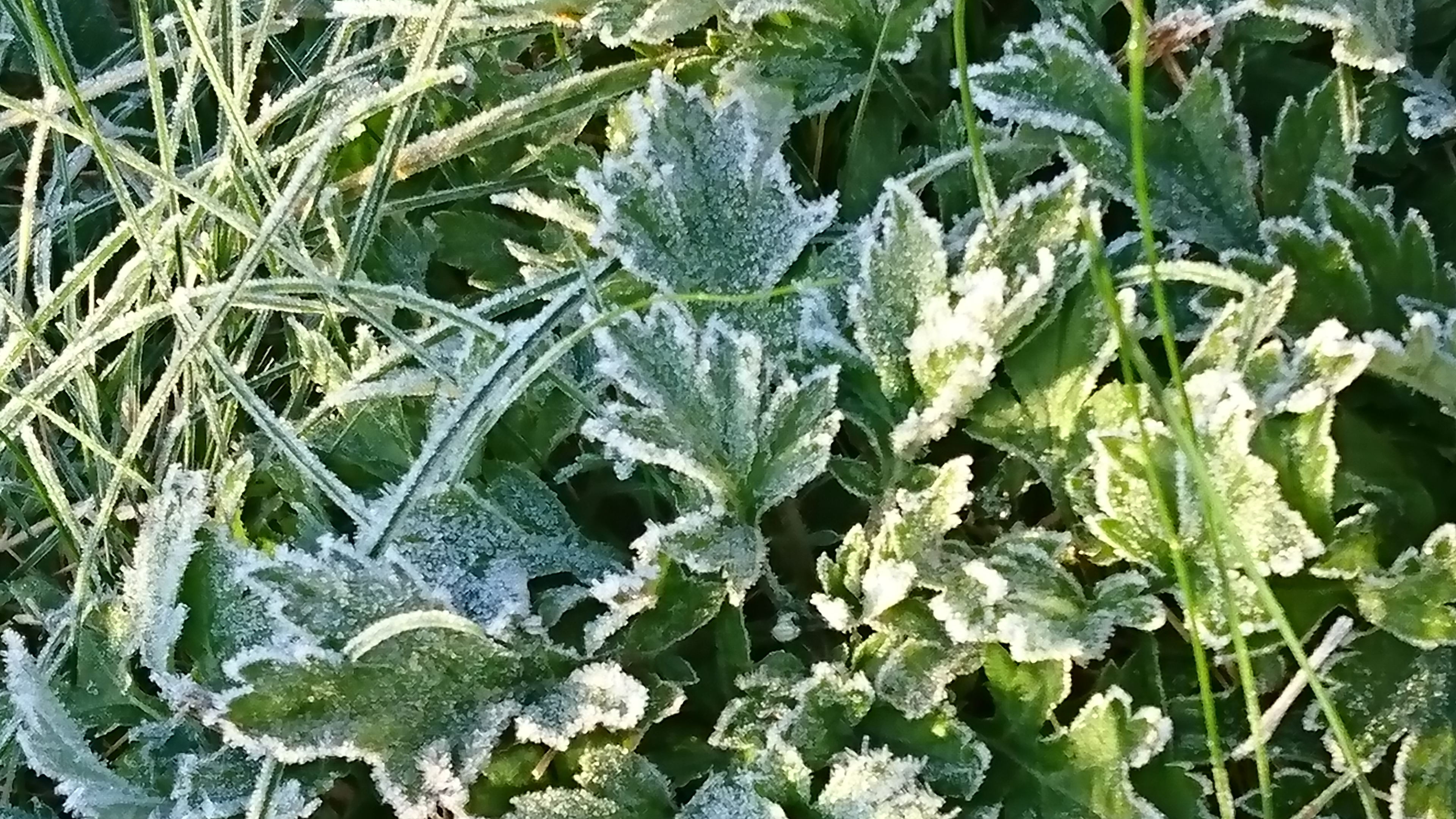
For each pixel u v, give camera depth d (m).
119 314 0.48
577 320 0.46
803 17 0.47
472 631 0.41
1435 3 0.45
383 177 0.47
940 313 0.41
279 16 0.52
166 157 0.47
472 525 0.44
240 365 0.49
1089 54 0.44
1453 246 0.45
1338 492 0.41
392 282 0.49
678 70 0.48
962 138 0.46
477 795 0.42
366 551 0.43
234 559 0.45
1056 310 0.42
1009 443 0.42
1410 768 0.40
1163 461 0.41
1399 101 0.44
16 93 0.54
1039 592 0.41
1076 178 0.42
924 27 0.46
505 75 0.50
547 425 0.46
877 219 0.43
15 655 0.45
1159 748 0.40
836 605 0.42
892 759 0.41
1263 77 0.46
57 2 0.51
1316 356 0.40
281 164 0.49
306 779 0.43
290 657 0.41
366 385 0.46
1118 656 0.43
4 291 0.48
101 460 0.49
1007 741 0.42
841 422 0.45
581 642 0.44
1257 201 0.45
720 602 0.42
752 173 0.44
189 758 0.43
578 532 0.45
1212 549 0.40
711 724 0.43
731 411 0.42
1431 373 0.41
